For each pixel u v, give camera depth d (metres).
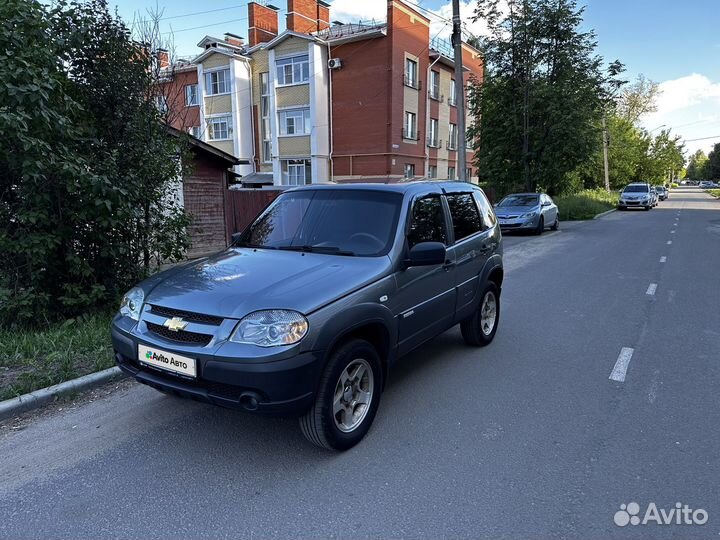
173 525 2.67
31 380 4.23
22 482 3.05
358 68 28.52
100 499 2.89
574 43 22.72
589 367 5.03
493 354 5.44
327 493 2.95
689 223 22.78
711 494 2.93
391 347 3.76
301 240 4.18
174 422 3.83
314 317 3.05
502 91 24.31
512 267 11.37
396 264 3.79
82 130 5.81
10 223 5.57
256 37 33.03
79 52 5.98
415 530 2.63
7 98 4.88
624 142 53.16
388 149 28.23
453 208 4.98
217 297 3.19
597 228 21.02
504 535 2.60
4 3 4.98
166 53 8.31
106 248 6.12
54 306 6.00
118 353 3.57
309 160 29.91
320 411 3.17
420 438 3.60
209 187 13.27
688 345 5.71
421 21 29.66
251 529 2.64
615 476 3.12
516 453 3.40
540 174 23.67
